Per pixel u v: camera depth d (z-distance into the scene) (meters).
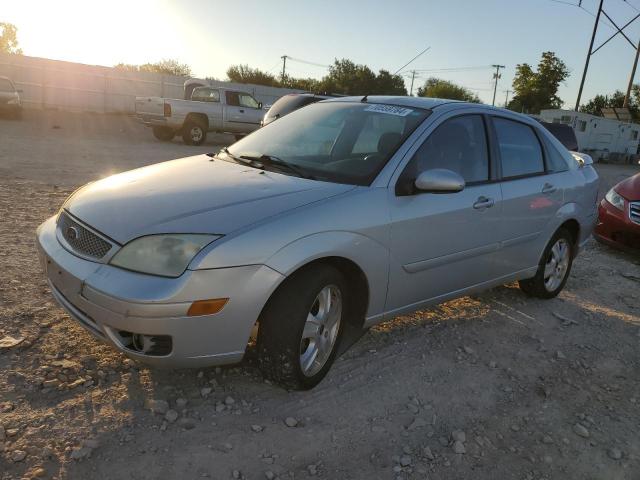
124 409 2.84
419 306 3.80
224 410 2.94
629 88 38.50
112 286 2.62
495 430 3.07
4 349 3.23
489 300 5.00
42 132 19.02
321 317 3.13
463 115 4.02
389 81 57.97
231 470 2.52
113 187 3.27
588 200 5.28
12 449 2.47
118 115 30.28
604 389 3.65
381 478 2.59
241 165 3.65
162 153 15.32
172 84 31.73
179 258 2.64
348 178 3.38
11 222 5.94
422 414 3.13
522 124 4.64
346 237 3.06
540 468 2.79
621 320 4.90
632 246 7.14
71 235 2.99
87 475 2.39
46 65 28.39
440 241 3.67
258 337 2.99
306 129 4.07
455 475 2.67
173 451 2.59
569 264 5.27
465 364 3.75
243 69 55.31
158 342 2.67
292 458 2.65
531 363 3.89
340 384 3.32
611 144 35.44
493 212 4.06
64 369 3.11
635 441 3.10
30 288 4.14
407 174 3.47
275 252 2.76
